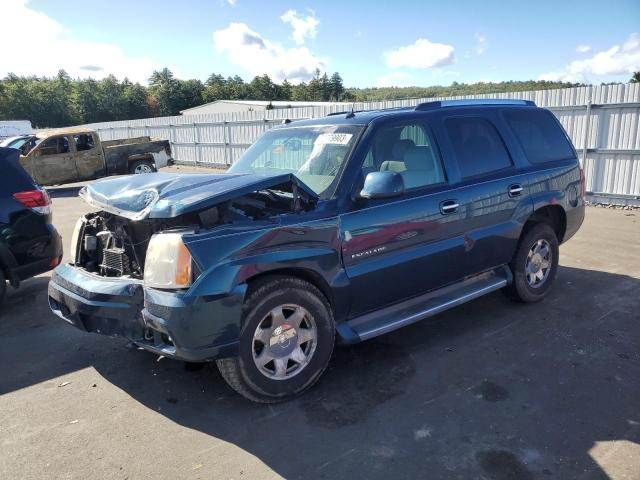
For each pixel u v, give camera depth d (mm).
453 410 3258
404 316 3916
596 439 2922
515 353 4027
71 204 12961
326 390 3551
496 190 4496
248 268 3094
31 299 5746
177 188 3373
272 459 2824
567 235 5363
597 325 4512
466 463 2746
